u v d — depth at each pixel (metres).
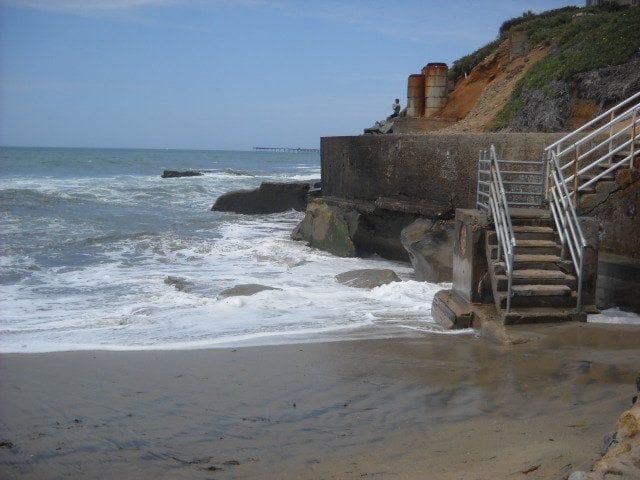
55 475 4.49
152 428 5.42
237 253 17.09
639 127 11.63
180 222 23.98
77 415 5.72
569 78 19.41
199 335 8.88
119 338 8.72
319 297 11.45
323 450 4.93
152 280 13.29
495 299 8.86
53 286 12.70
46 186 36.75
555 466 4.04
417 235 14.00
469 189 13.85
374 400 6.15
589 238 8.88
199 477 4.45
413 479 4.18
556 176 9.65
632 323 8.62
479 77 26.73
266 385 6.63
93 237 18.97
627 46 18.56
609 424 5.07
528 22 26.53
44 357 7.65
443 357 7.57
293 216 26.41
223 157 151.38
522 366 7.08
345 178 18.89
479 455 4.58
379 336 8.68
